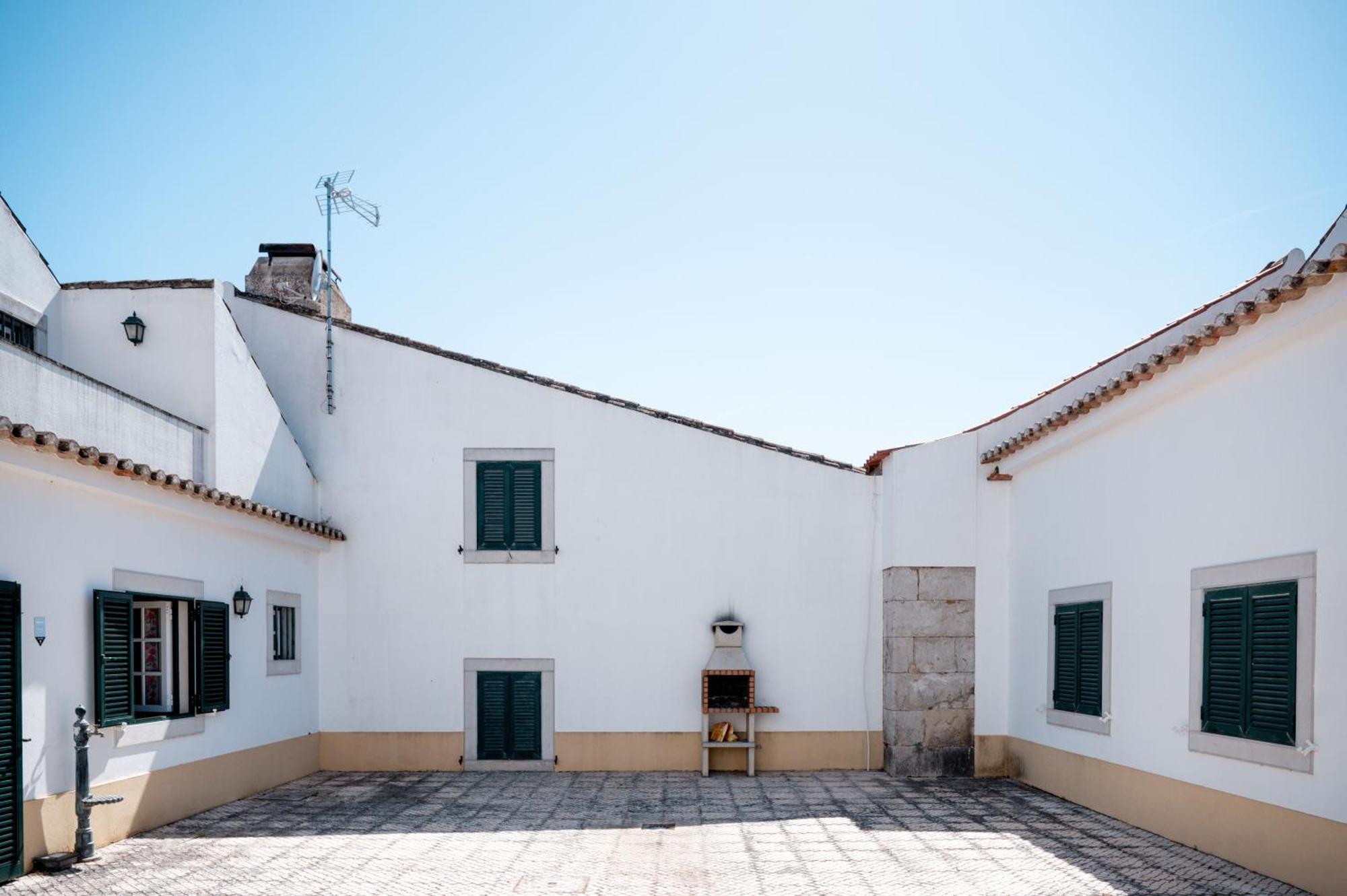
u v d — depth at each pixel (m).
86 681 7.04
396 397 11.57
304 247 13.23
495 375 11.56
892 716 10.80
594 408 11.51
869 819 8.40
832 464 11.45
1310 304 5.65
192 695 8.42
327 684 11.28
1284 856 6.08
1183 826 7.25
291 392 11.59
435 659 11.26
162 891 6.13
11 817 6.24
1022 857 6.99
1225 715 6.72
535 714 11.19
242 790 9.34
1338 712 5.62
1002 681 10.84
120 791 7.43
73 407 7.42
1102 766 8.55
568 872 6.65
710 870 6.71
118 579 7.44
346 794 9.61
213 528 8.91
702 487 11.42
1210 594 6.94
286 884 6.34
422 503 11.44
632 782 10.37
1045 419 9.18
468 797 9.47
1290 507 6.11
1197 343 6.62
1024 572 10.45
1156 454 7.76
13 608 6.27
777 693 11.20
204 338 9.45
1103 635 8.58
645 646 11.24
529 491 11.45
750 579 11.33
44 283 9.29
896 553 10.94
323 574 11.38
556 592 11.30
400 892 6.19
